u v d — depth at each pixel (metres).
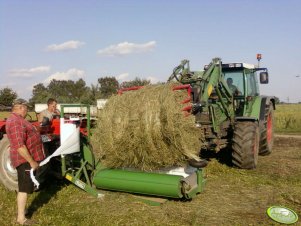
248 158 7.41
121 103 5.54
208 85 7.30
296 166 7.98
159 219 4.76
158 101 5.32
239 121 7.83
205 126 7.33
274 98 10.08
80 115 7.32
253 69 9.45
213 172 7.25
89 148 6.02
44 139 5.97
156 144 5.28
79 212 5.06
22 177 4.70
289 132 16.22
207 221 4.70
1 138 6.52
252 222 4.68
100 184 5.74
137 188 5.44
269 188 6.20
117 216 4.86
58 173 6.20
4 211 5.15
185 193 5.30
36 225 4.64
